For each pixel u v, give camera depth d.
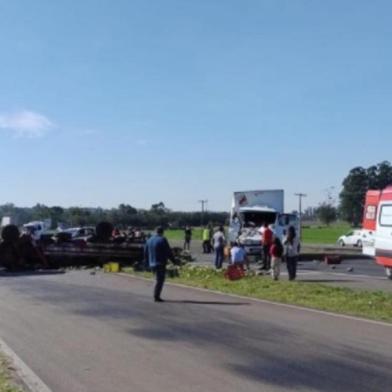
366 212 28.38
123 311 15.35
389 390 8.23
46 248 29.81
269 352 10.53
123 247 30.12
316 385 8.48
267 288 19.72
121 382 8.71
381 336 11.79
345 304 16.05
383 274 26.62
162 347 11.02
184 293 19.14
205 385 8.53
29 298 18.09
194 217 105.81
